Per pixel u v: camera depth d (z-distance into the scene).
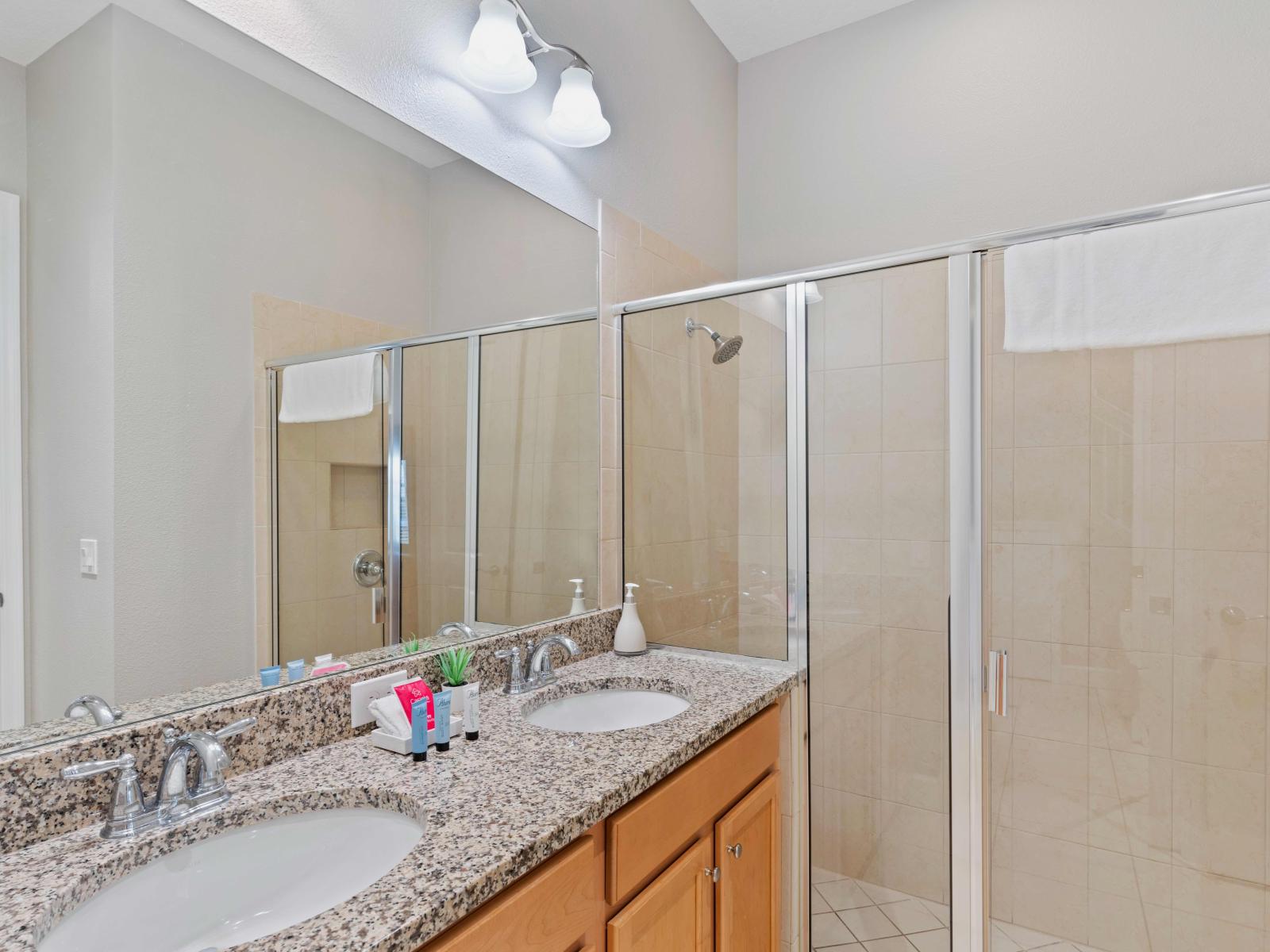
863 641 1.77
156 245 1.08
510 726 1.35
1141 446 1.48
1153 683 1.49
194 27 1.12
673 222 2.42
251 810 0.97
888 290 1.73
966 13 2.40
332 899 0.96
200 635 1.11
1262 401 1.37
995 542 1.62
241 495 1.18
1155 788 1.50
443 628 1.54
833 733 1.81
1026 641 1.60
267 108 1.23
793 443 1.86
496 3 1.52
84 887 0.79
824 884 1.80
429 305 1.53
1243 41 1.99
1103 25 2.18
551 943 0.96
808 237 2.68
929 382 1.69
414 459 1.49
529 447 1.79
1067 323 1.53
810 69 2.71
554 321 1.87
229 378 1.17
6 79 0.91
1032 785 1.60
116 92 1.03
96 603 1.00
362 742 1.25
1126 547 1.50
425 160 1.52
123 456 1.03
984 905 1.64
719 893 1.43
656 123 2.32
